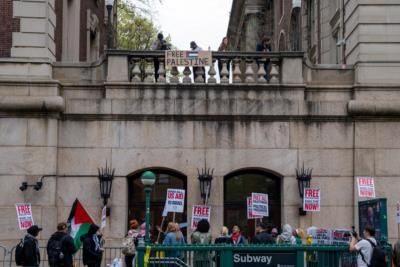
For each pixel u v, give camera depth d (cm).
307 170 2255
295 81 2289
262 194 2119
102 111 2245
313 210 2172
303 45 3444
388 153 2266
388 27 2317
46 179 2195
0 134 2203
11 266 2134
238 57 2303
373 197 2181
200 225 1827
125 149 2245
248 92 2273
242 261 1539
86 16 3030
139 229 2128
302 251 1555
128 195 2272
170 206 2077
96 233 1870
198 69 2300
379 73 2300
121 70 2270
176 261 1544
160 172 2286
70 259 1752
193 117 2259
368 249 1566
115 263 1964
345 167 2266
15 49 2245
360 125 2275
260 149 2261
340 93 2305
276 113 2264
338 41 2670
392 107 2258
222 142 2258
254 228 2272
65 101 2245
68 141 2242
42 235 2170
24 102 2195
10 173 2189
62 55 2588
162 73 2289
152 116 2252
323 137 2273
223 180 2252
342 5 2541
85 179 2231
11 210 2177
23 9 2264
